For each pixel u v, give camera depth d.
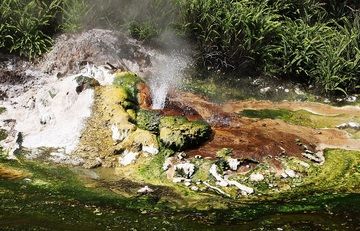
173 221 3.70
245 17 6.41
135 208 3.83
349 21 7.34
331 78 6.20
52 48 6.12
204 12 6.45
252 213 3.87
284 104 5.96
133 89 5.18
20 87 5.61
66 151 4.57
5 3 6.14
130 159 4.46
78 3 6.48
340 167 4.63
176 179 4.24
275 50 6.40
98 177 4.24
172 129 4.64
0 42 5.98
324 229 3.70
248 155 4.57
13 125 4.99
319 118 5.65
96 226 3.57
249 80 6.32
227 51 6.35
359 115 5.79
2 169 4.27
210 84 6.13
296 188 4.27
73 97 5.02
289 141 4.97
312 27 6.74
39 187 4.04
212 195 4.08
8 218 3.60
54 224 3.56
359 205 4.03
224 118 5.34
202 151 4.58
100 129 4.73
